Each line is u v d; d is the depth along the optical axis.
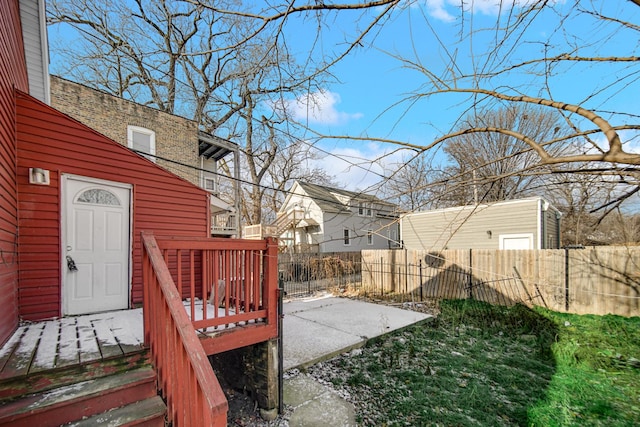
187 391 1.63
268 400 3.02
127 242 4.43
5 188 2.92
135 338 2.73
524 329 5.77
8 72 3.13
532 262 7.24
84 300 3.96
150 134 9.89
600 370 3.96
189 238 2.60
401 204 2.66
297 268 11.84
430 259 9.25
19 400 1.89
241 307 3.51
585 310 6.45
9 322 2.85
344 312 7.38
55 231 3.74
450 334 5.72
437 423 2.88
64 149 3.87
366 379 3.81
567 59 1.64
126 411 2.02
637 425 2.75
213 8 1.93
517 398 3.29
